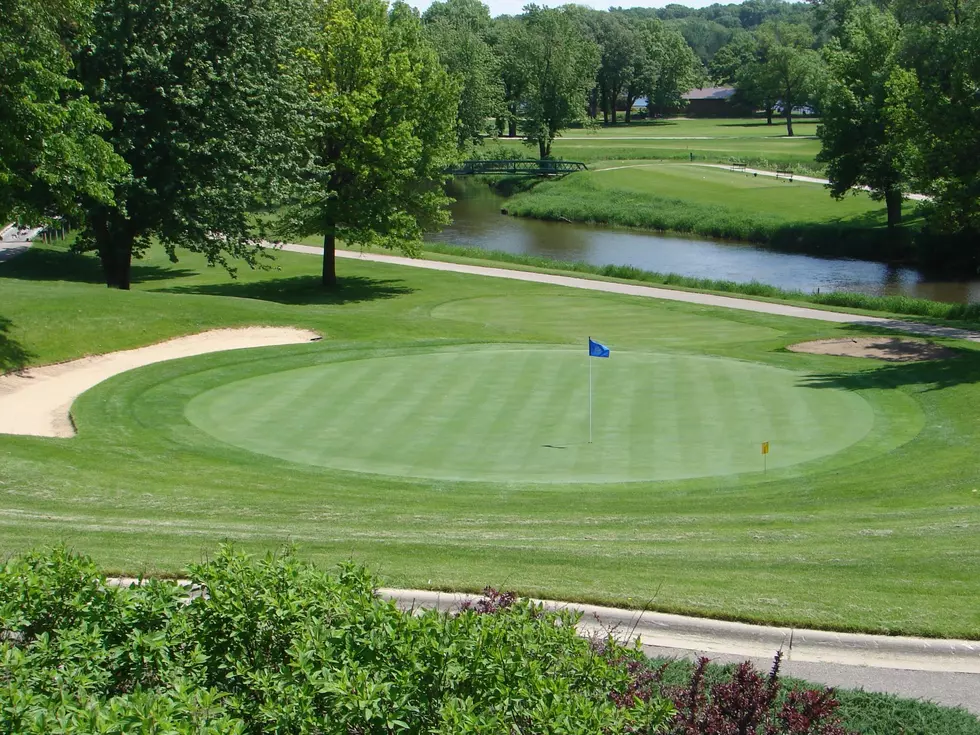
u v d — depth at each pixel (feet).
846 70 205.87
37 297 92.48
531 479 50.67
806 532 41.91
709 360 81.71
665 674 26.86
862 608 32.35
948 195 114.42
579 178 295.28
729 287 152.76
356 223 143.54
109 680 21.75
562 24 345.72
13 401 69.10
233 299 107.45
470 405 65.31
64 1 80.18
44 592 23.16
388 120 140.15
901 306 135.64
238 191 112.57
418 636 21.04
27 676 19.99
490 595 26.78
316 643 20.76
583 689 20.99
